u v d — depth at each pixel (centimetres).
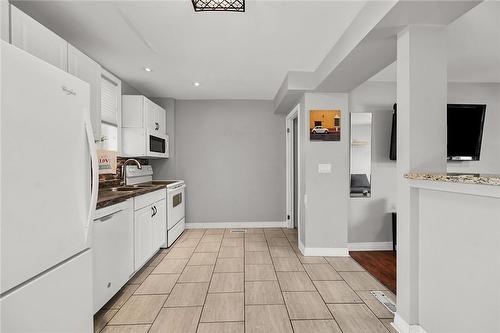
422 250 167
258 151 476
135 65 303
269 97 457
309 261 311
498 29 224
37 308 112
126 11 195
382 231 366
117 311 204
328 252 329
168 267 293
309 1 182
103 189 302
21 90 103
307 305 213
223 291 237
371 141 363
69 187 131
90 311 150
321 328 183
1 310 97
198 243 381
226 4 173
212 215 474
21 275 104
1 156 95
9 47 98
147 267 293
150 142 362
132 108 349
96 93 237
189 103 470
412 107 169
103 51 265
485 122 367
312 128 328
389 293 235
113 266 212
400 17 160
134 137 349
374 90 364
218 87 394
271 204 478
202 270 284
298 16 201
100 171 280
